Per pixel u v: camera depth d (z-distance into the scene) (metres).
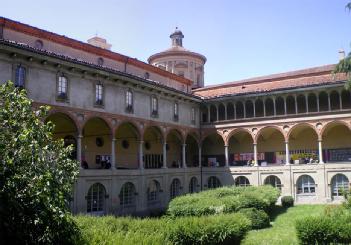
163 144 45.94
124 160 45.97
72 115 33.84
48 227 11.77
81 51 40.47
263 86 52.97
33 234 11.93
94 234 12.27
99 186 36.44
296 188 47.12
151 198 43.47
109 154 43.81
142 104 42.59
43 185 11.82
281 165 48.16
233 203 27.27
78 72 34.72
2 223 12.01
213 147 57.66
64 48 38.53
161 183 44.88
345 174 44.59
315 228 19.56
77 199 33.47
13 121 12.69
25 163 12.16
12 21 33.25
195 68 65.81
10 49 28.28
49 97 31.81
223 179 51.56
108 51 43.62
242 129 50.97
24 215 11.85
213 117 54.03
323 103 48.22
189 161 58.34
